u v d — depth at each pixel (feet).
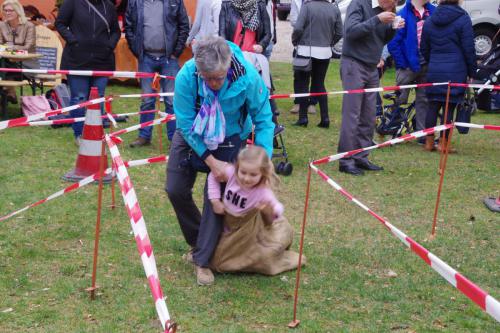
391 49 27.66
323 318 12.68
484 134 30.76
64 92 29.68
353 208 19.58
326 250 16.21
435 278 14.70
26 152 23.84
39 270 14.24
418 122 28.27
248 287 13.84
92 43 24.41
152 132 27.45
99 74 21.48
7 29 30.76
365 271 15.02
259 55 23.91
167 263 14.96
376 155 26.17
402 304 13.37
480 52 45.96
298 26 29.14
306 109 30.48
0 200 18.53
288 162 23.03
